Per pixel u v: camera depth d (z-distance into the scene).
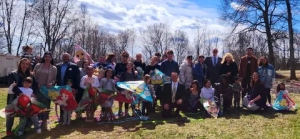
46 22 42.66
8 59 24.48
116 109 10.99
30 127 8.37
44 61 8.31
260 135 7.33
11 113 7.59
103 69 9.68
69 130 8.09
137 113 9.60
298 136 7.21
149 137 7.39
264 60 10.23
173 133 7.56
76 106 8.48
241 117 9.05
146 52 71.88
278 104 9.91
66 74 8.66
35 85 8.03
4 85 23.91
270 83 10.15
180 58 71.38
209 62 11.26
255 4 30.16
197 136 7.33
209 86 9.91
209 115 9.41
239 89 10.24
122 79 9.68
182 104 9.97
